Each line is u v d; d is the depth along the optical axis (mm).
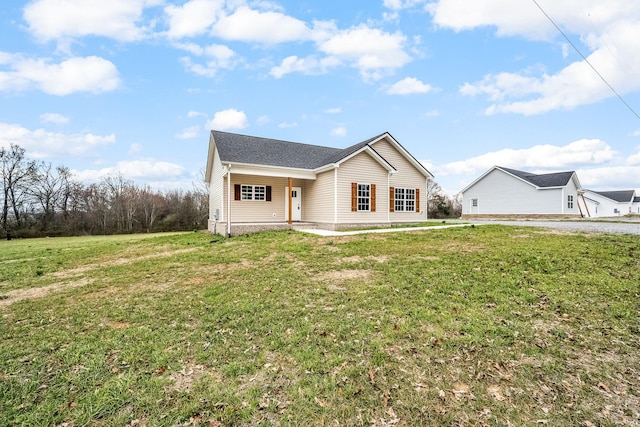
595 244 7836
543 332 3607
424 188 18500
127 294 5492
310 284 5621
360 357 3115
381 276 5961
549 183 25391
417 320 3932
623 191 43562
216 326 3955
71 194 32094
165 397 2553
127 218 32969
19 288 6277
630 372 2842
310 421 2273
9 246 17062
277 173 14570
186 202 36094
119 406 2453
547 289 4953
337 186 14219
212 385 2713
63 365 3098
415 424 2238
